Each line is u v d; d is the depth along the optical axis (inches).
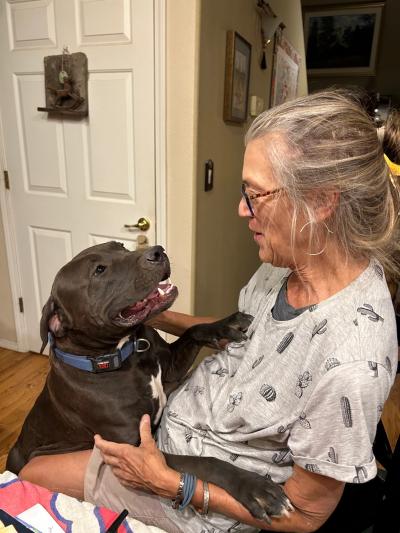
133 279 42.3
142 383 44.5
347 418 27.1
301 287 35.7
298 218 30.9
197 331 48.2
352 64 199.6
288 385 32.6
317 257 32.5
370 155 29.2
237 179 102.4
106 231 89.1
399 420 83.7
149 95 76.9
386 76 197.3
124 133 81.2
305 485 30.5
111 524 29.3
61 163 89.1
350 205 29.7
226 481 34.0
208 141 82.5
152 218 83.8
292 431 31.0
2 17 84.4
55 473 42.1
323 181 29.0
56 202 92.4
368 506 39.7
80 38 79.4
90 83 81.1
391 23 188.5
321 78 207.3
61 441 47.1
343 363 27.8
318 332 31.2
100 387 42.9
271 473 35.4
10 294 104.9
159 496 37.2
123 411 43.1
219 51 81.1
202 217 85.0
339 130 28.9
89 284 42.1
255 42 101.3
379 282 31.4
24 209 96.5
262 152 31.5
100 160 85.0
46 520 29.2
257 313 41.5
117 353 42.8
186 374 50.9
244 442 36.5
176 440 39.9
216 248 95.3
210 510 34.6
